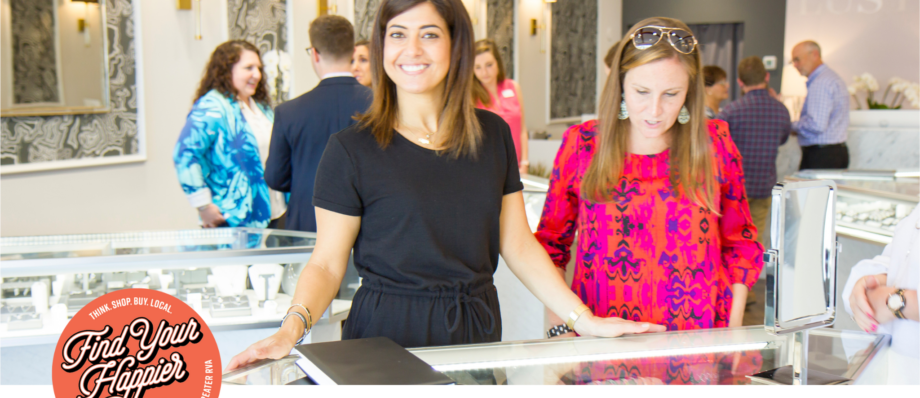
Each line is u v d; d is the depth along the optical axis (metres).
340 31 2.52
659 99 1.42
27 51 3.79
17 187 3.84
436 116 1.35
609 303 1.54
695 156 1.49
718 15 8.99
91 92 4.20
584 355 1.08
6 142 3.74
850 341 1.18
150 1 4.53
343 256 1.32
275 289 1.87
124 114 4.44
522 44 7.52
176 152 2.89
